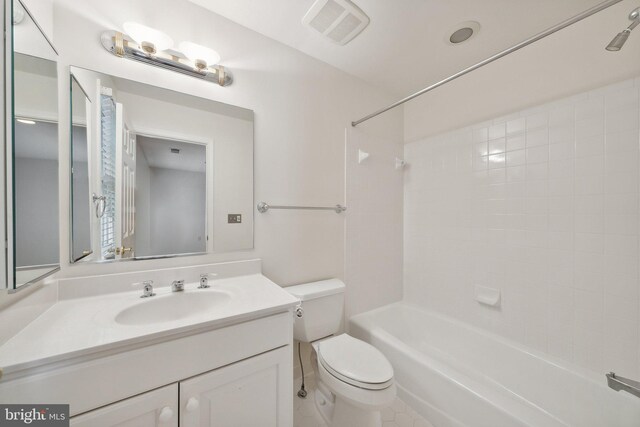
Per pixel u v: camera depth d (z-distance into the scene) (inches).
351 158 74.1
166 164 47.2
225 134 53.2
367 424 44.5
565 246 53.9
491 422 42.4
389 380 43.1
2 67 21.6
